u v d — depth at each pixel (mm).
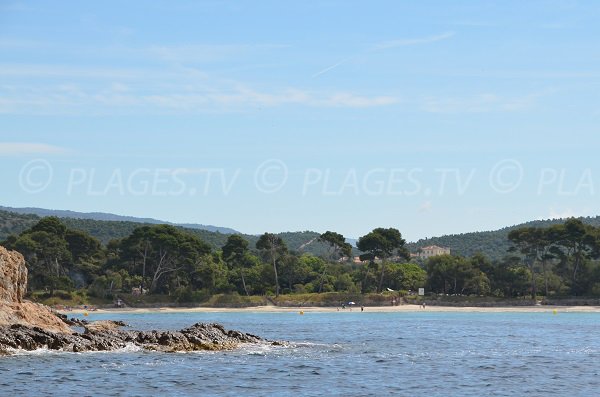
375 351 98312
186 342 93188
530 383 70312
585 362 87188
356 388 66375
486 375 75375
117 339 94000
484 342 116125
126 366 76250
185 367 76500
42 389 63031
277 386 66625
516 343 114562
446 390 66062
